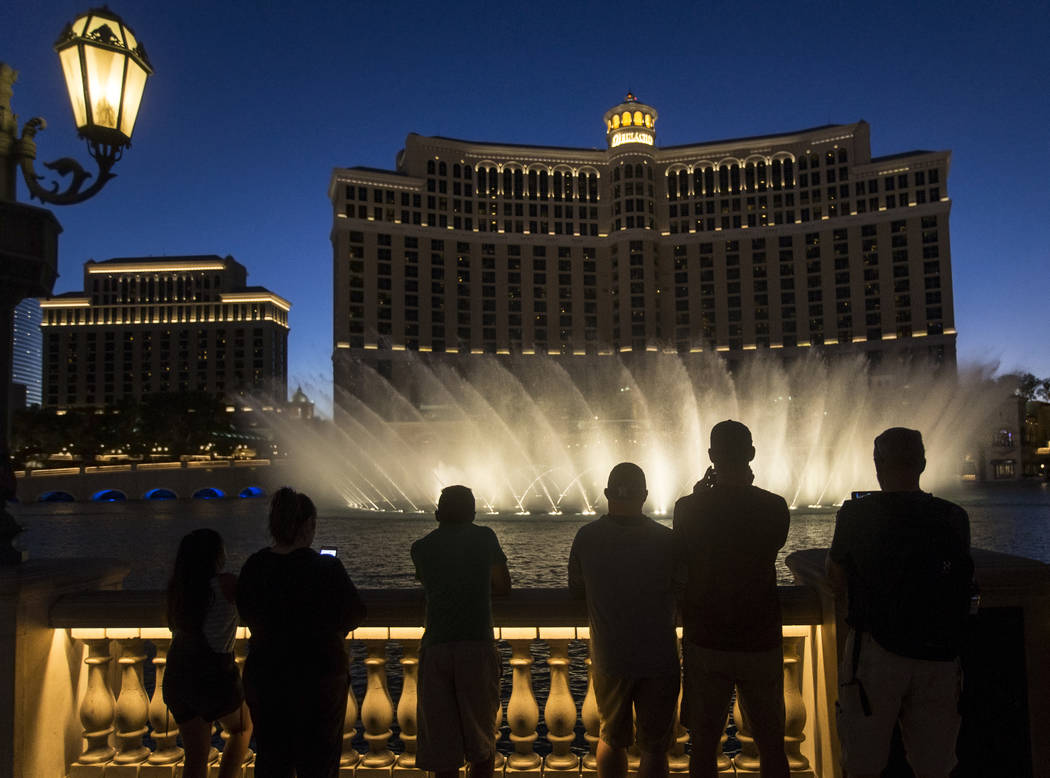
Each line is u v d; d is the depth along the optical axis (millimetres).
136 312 187125
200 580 4234
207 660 4203
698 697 3980
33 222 4531
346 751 5020
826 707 4648
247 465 98938
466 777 4812
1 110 4535
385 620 4816
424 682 4211
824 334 138750
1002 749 4238
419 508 70750
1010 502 67438
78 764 5004
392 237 139500
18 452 116562
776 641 3936
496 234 145875
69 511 76188
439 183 144375
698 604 3959
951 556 3504
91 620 4809
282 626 3930
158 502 90938
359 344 135250
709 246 146000
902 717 3652
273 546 4172
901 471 3676
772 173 144750
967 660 4293
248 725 4602
